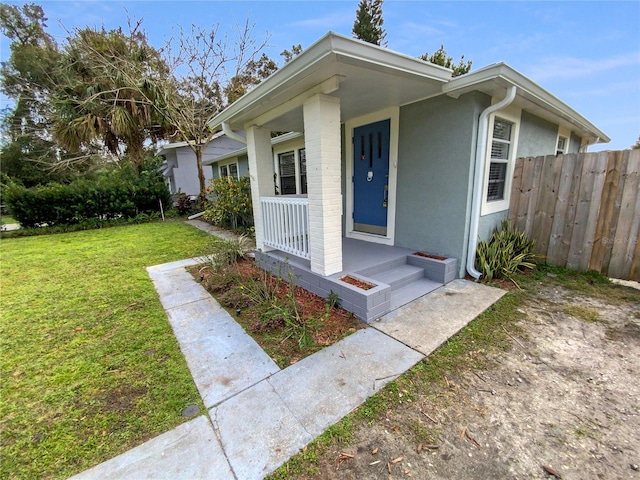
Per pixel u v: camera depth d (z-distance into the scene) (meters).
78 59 9.51
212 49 10.50
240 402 1.89
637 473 1.38
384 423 1.71
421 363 2.24
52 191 9.56
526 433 1.62
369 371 2.16
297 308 3.10
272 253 4.57
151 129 10.84
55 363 2.37
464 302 3.25
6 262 5.57
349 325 2.83
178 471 1.44
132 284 4.22
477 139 3.61
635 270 3.53
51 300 3.69
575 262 4.01
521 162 4.41
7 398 1.98
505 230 4.35
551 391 1.94
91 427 1.73
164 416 1.79
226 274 4.36
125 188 10.86
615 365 2.17
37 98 14.93
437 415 1.76
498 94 3.61
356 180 5.20
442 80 3.13
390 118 4.37
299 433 1.64
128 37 9.72
